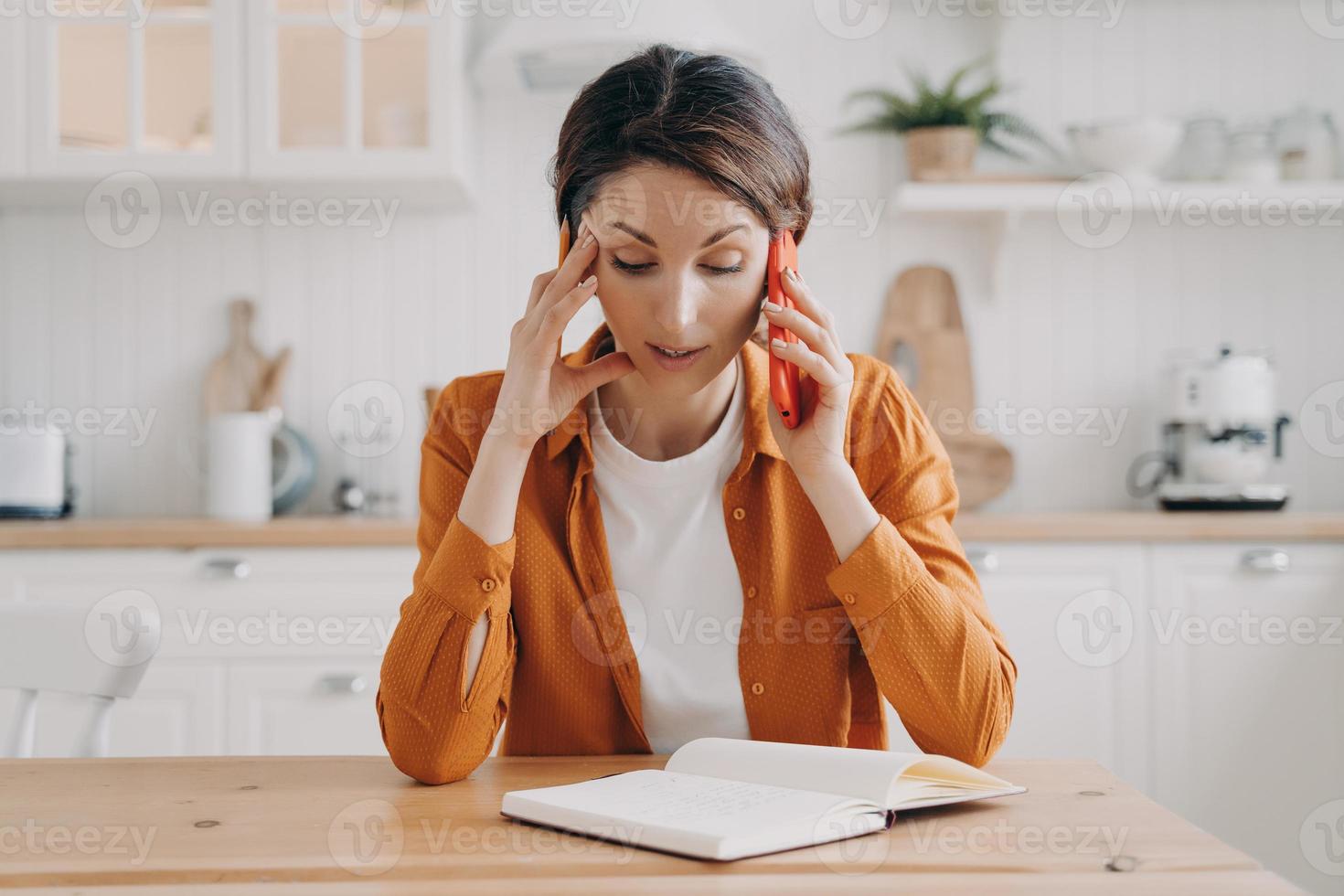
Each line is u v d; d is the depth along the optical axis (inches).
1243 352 112.0
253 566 93.4
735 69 40.8
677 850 29.2
